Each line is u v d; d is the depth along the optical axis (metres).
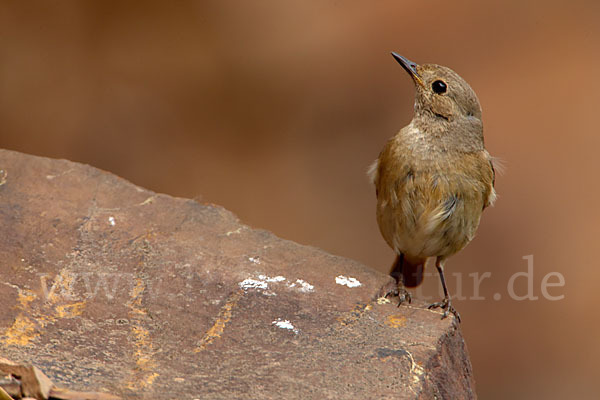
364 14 19.02
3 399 4.94
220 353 6.04
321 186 17.05
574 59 18.09
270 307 6.66
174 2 18.38
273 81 18.34
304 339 6.31
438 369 6.27
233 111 18.03
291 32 18.84
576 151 16.64
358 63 18.47
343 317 6.66
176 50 18.34
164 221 7.60
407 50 18.48
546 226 15.66
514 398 13.79
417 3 19.02
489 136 17.06
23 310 6.20
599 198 15.89
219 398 5.45
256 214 16.55
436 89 7.93
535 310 14.63
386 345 6.32
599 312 14.45
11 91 17.33
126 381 5.53
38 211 7.38
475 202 8.02
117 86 17.89
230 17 18.80
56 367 5.55
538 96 17.55
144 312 6.42
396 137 8.09
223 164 17.41
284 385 5.70
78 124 17.38
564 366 14.02
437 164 7.82
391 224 8.14
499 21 18.72
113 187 7.94
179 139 17.61
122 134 17.44
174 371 5.73
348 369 5.97
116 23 18.28
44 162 8.08
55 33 17.98
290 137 17.84
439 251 8.23
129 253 7.09
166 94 17.98
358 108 18.06
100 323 6.21
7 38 17.70
